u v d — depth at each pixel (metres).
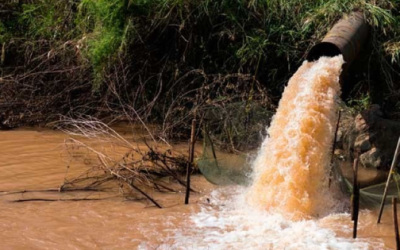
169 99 11.81
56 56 12.73
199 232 7.36
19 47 13.25
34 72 12.70
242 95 10.78
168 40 12.27
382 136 9.62
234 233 7.32
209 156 9.72
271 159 8.48
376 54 10.77
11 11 13.85
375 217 7.82
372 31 10.71
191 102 11.80
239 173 9.23
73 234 7.27
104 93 12.31
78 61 12.45
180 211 8.01
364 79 10.89
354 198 7.12
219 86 11.68
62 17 13.14
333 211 8.00
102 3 11.83
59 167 9.63
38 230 7.35
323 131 8.30
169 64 12.09
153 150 9.85
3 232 7.27
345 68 9.05
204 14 11.89
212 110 10.78
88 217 7.77
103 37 12.09
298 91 8.82
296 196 7.96
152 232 7.35
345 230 7.43
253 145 10.21
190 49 12.02
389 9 11.00
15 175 9.26
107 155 10.21
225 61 11.78
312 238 7.17
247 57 11.46
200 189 8.85
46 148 10.62
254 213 7.95
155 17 11.95
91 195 8.52
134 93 12.05
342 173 9.05
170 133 11.09
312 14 11.27
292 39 11.41
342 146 9.83
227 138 10.34
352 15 10.53
